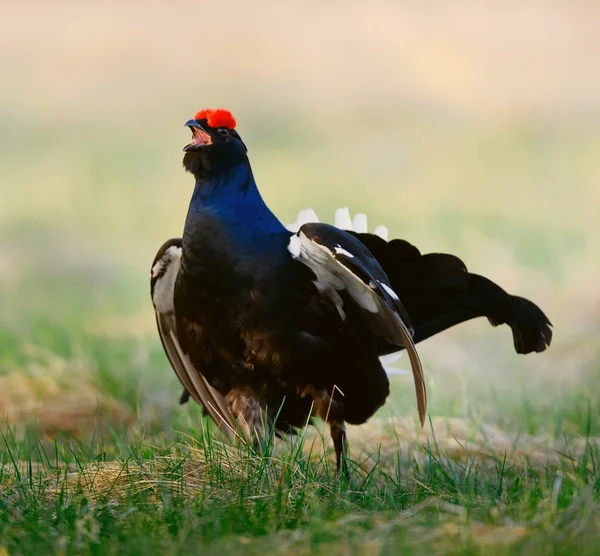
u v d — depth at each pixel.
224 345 9.02
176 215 25.33
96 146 32.00
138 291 18.92
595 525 6.71
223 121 8.84
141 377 12.66
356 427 10.88
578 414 11.21
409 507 7.63
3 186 28.22
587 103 33.66
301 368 8.96
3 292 19.05
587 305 16.58
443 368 13.86
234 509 7.43
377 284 8.34
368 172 28.58
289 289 8.73
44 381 12.14
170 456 8.55
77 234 23.52
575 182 26.81
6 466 9.14
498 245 20.61
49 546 6.93
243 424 9.17
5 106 35.25
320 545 6.64
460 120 33.06
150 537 6.89
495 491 8.11
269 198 26.02
